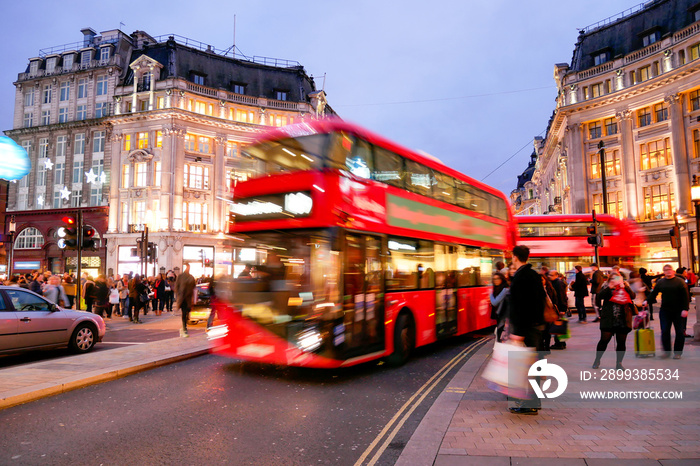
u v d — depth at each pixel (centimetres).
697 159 3241
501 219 1393
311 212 725
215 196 4234
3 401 593
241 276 781
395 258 866
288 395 663
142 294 2003
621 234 2009
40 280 1568
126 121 4194
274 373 809
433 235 1005
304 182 740
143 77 4312
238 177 827
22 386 657
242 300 771
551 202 5484
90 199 4331
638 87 3531
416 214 951
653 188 3541
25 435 492
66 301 1222
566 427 470
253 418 554
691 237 3231
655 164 3541
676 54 3366
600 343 741
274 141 789
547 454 396
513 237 1454
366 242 788
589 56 4028
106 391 680
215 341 796
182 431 507
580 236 1998
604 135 3834
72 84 4531
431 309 970
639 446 412
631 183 3619
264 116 4469
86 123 4366
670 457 384
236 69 4594
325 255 711
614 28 3959
